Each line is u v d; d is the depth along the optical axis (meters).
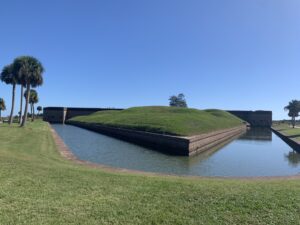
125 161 25.20
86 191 9.45
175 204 8.63
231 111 135.12
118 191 9.62
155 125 46.03
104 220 7.32
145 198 9.04
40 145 26.53
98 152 30.05
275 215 8.12
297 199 9.46
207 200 9.05
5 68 57.44
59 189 9.51
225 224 7.50
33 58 53.00
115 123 60.38
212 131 49.00
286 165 26.61
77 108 125.00
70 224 7.00
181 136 35.03
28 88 53.19
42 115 131.50
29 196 8.64
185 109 89.62
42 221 7.04
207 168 23.72
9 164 12.61
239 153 35.03
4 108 97.44
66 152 23.62
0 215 7.21
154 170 21.77
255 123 132.50
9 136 32.09
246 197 9.45
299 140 44.69
